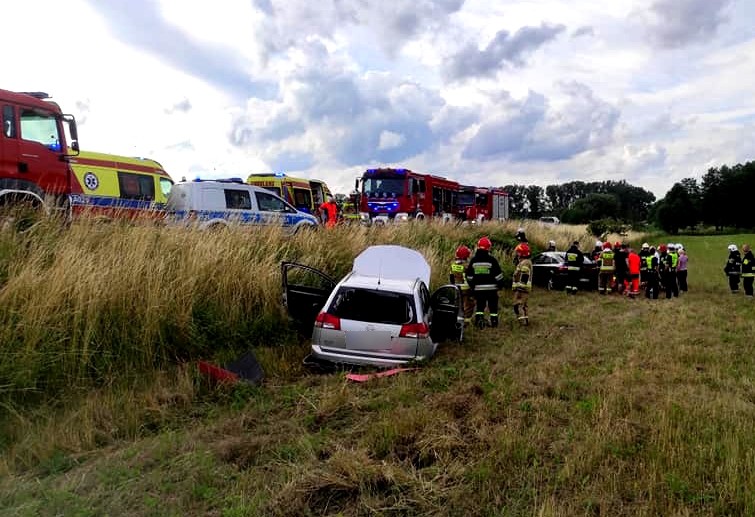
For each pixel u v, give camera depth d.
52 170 9.00
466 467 3.78
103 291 6.04
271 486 3.55
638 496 3.44
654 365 6.85
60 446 4.18
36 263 6.07
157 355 6.27
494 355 7.32
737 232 90.38
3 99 8.39
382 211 22.05
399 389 5.45
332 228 12.35
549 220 46.75
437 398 5.29
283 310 7.94
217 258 7.89
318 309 7.78
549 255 17.28
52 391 5.24
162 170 14.80
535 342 8.30
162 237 7.98
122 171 13.73
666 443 4.16
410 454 4.07
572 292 15.34
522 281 10.18
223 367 6.35
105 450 4.20
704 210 97.94
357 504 3.36
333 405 5.02
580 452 3.98
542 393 5.55
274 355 6.91
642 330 9.38
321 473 3.64
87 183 13.04
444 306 7.89
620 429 4.45
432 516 3.24
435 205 24.80
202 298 7.40
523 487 3.55
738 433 4.30
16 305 5.47
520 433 4.41
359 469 3.67
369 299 6.59
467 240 18.52
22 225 6.98
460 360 6.95
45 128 8.98
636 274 14.91
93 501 3.33
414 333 6.36
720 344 8.23
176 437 4.32
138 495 3.42
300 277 9.16
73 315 5.68
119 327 6.11
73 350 5.47
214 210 12.68
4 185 8.34
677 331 9.30
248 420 4.77
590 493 3.45
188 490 3.47
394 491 3.50
